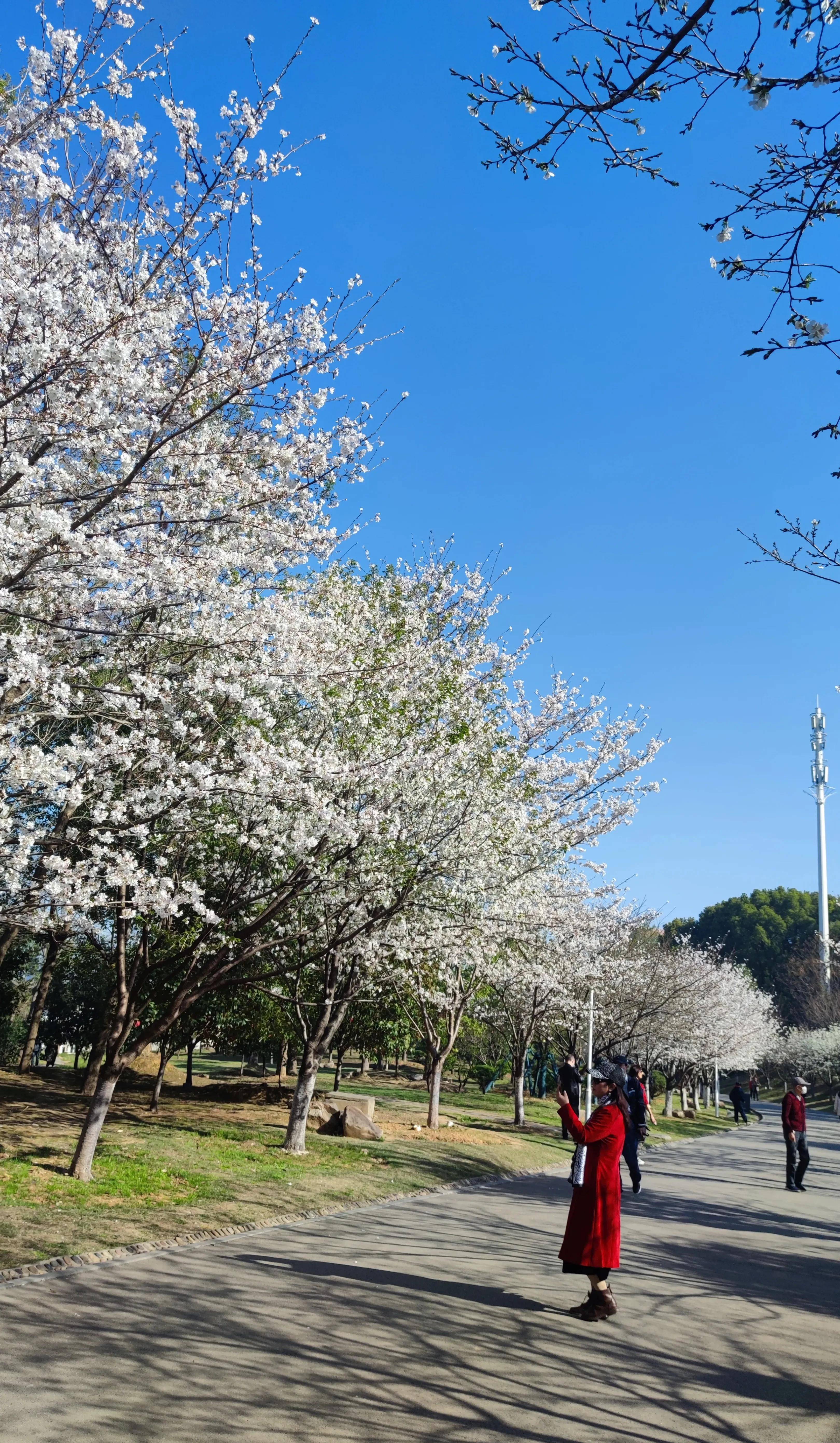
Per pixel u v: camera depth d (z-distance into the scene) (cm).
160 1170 1187
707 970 3550
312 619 1049
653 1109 5153
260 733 939
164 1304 662
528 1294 782
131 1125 1575
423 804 1252
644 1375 594
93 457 771
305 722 1255
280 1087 2350
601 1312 718
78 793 778
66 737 1050
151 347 772
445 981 1947
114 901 930
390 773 1100
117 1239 840
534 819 1603
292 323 823
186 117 748
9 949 1733
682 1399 556
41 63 696
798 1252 1133
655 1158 2388
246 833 1064
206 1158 1317
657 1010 2902
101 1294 676
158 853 1126
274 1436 456
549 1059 4116
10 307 677
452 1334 646
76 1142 1305
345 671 1007
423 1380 551
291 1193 1162
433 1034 2119
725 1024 4278
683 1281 895
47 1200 951
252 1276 761
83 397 723
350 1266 826
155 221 789
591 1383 570
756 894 10050
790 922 9169
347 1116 1809
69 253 679
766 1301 837
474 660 1484
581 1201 736
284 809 1079
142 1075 2533
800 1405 560
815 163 458
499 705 1584
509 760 1568
